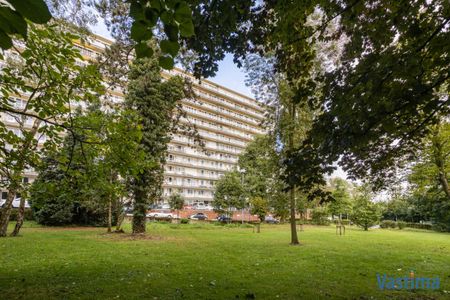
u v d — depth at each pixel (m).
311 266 8.25
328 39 4.63
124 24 6.39
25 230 17.14
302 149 4.77
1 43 1.04
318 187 5.07
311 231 23.92
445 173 12.25
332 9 3.96
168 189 50.44
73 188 5.43
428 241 16.81
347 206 33.00
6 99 4.19
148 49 1.37
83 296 5.02
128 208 17.09
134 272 6.85
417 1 3.59
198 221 34.09
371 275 7.26
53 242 11.66
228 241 14.34
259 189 31.97
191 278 6.44
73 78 4.50
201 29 3.28
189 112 56.88
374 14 3.93
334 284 6.32
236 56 4.23
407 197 13.82
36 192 5.02
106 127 4.79
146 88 14.34
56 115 4.71
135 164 5.07
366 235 20.84
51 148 4.88
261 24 4.15
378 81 3.72
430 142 11.15
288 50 4.78
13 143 4.64
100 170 5.12
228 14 3.11
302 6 3.93
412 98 3.79
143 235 14.97
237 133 66.44
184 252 10.16
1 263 7.55
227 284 6.04
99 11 6.36
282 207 15.02
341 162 5.72
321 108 4.66
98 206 17.08
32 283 5.74
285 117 13.25
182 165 53.66
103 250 10.02
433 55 3.80
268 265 8.23
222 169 59.69
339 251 11.48
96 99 4.99
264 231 23.33
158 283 5.95
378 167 6.12
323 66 8.01
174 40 1.32
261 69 13.46
